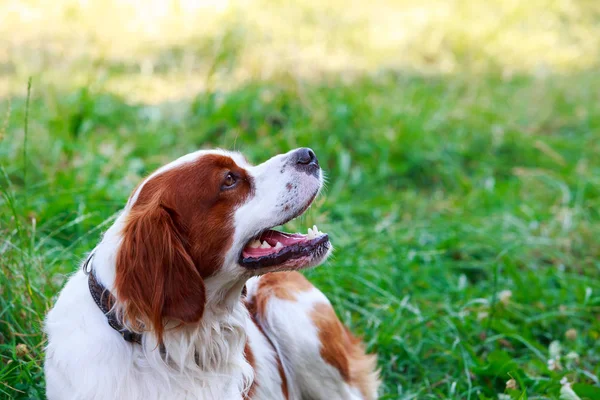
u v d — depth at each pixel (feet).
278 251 10.38
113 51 29.66
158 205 9.85
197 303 9.70
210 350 10.38
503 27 36.32
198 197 10.05
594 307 15.55
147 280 9.52
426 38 33.88
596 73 32.07
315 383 12.59
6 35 30.30
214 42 29.60
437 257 17.17
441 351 14.29
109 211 16.21
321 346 12.53
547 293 16.21
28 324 12.39
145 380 9.87
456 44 33.45
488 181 21.44
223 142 21.79
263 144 21.26
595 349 14.66
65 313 10.07
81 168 18.86
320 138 22.47
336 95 24.20
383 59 31.53
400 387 13.53
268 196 10.34
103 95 23.84
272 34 31.94
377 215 19.48
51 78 25.30
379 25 35.73
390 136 22.72
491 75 30.86
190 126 22.74
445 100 26.32
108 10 33.76
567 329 15.31
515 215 19.85
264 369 11.65
